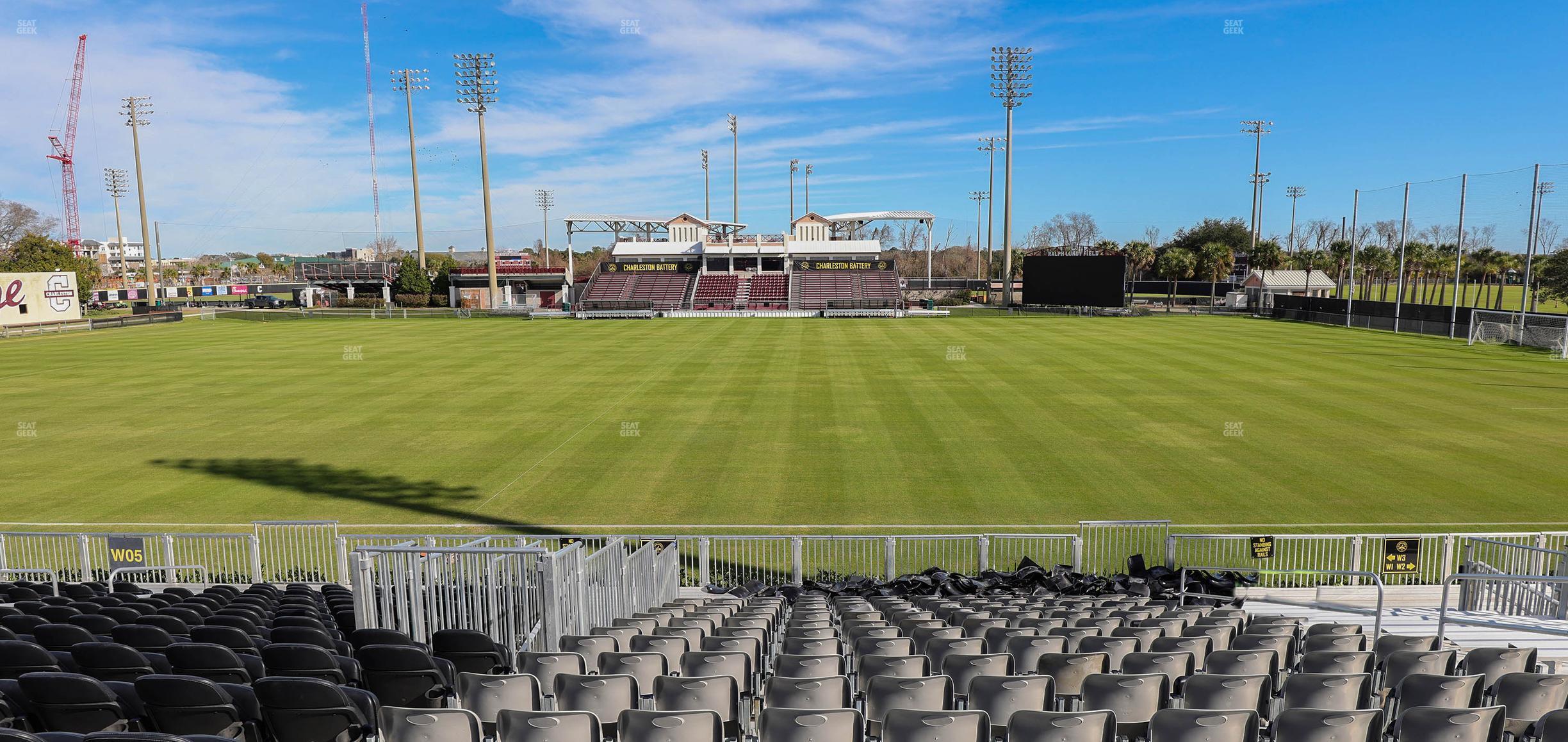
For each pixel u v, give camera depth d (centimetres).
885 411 2823
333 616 1058
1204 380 3397
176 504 1914
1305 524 1703
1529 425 2506
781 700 641
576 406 2961
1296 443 2322
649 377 3612
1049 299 7538
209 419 2777
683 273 8700
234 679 716
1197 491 1914
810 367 3878
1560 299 6794
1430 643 807
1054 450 2284
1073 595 1334
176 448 2398
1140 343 4775
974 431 2511
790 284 8319
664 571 1448
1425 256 7531
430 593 856
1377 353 4250
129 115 8550
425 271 9150
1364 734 566
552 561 852
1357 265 8069
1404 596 1348
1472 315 4788
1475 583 1299
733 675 710
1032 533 1669
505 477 2092
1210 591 1355
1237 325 6100
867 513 1819
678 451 2317
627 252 8781
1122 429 2514
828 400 3017
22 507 1895
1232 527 1684
